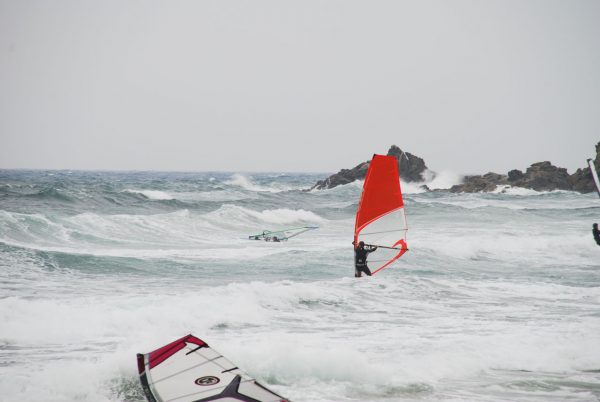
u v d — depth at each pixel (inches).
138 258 681.0
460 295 524.4
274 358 287.0
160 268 632.4
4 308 377.1
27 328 350.9
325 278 607.5
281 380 271.7
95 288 509.4
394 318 429.4
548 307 478.0
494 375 295.4
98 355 311.4
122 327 364.8
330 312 442.9
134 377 270.2
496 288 561.9
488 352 332.2
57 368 273.0
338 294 499.8
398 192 541.6
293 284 506.9
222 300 439.2
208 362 228.1
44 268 586.2
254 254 773.3
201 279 580.1
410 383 276.2
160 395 200.1
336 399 251.4
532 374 297.7
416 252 811.4
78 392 249.3
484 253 847.1
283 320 410.6
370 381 275.9
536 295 531.8
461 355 322.3
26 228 816.3
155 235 935.7
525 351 334.6
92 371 269.1
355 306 466.3
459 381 283.4
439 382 280.5
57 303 432.8
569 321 422.6
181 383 209.8
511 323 414.9
